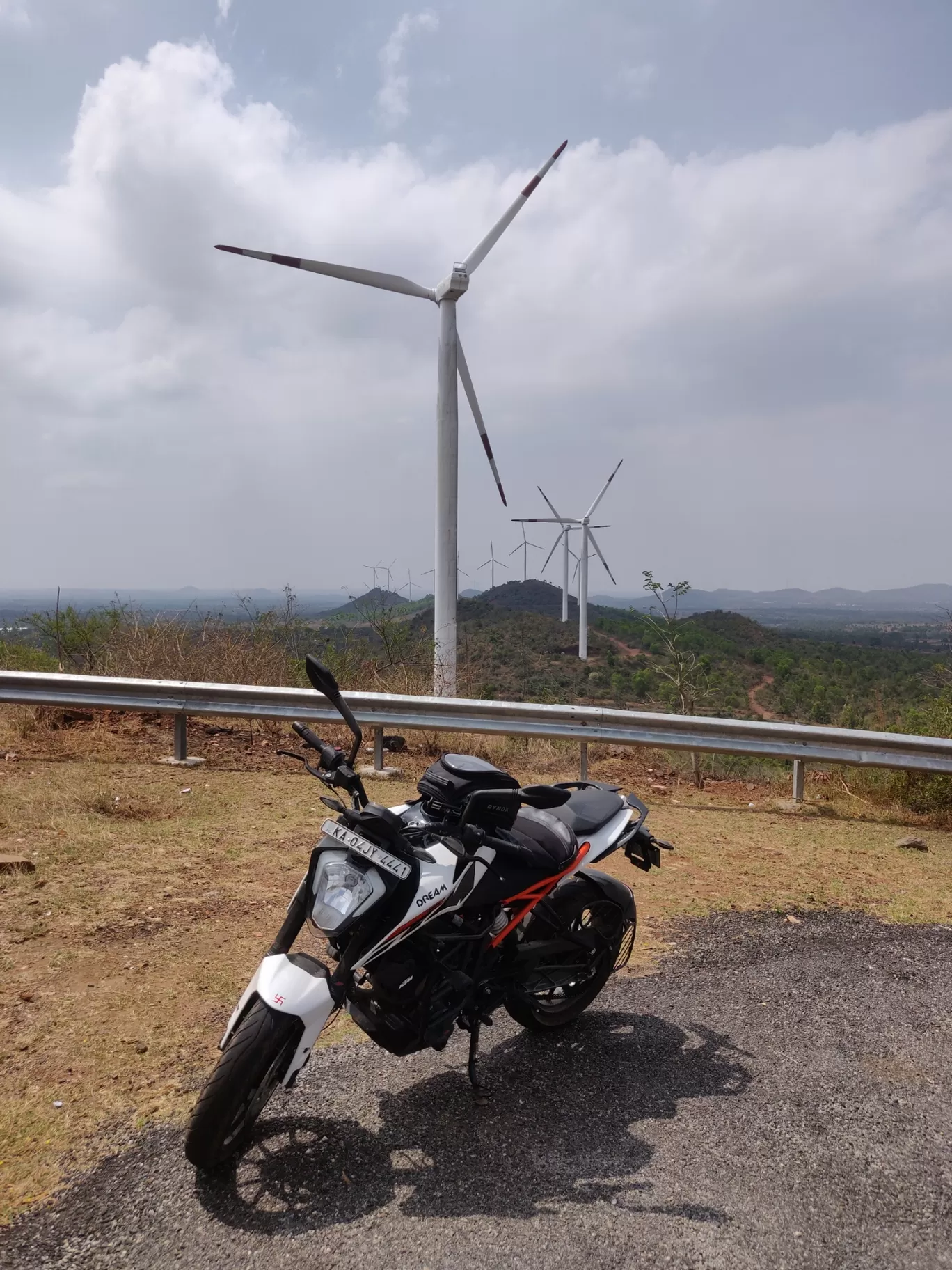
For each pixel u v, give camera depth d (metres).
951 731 9.30
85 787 7.11
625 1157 3.07
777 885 6.13
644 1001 4.34
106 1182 2.79
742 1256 2.62
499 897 3.39
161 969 4.23
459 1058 3.72
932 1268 2.62
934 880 6.42
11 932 4.50
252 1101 2.83
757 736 8.12
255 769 8.15
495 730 8.12
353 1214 2.70
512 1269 2.51
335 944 3.10
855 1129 3.32
